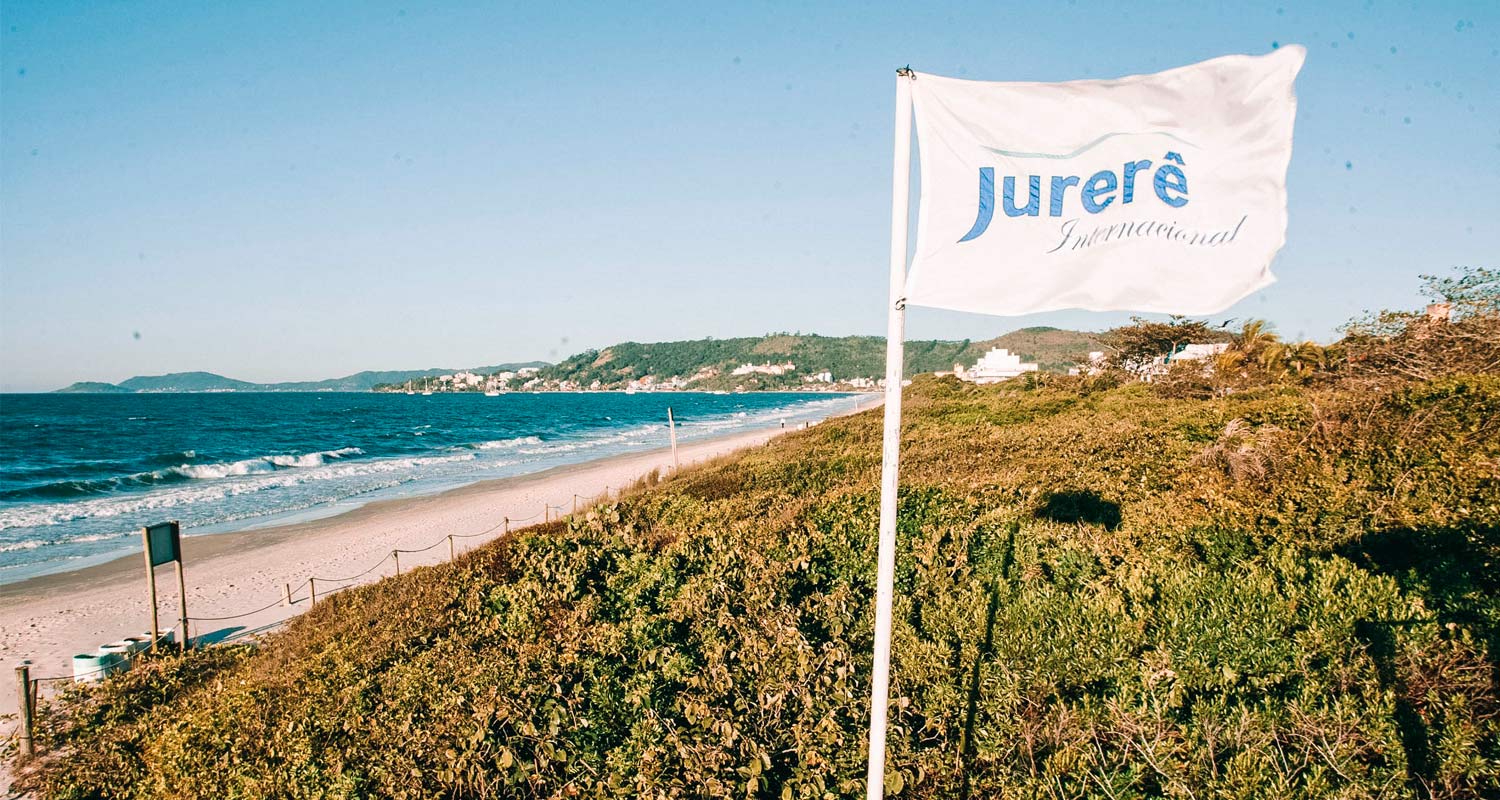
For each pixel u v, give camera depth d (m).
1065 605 6.54
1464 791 4.02
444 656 7.82
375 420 91.62
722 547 9.55
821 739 5.39
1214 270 3.29
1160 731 4.71
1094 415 22.08
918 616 7.25
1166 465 11.43
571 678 6.51
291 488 33.25
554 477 35.75
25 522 24.81
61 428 71.75
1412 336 15.98
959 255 3.33
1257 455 9.56
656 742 5.38
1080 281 3.32
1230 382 24.53
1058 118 3.32
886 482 3.43
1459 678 4.55
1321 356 23.05
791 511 11.20
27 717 8.30
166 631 11.81
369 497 30.23
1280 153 3.30
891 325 3.39
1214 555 6.78
